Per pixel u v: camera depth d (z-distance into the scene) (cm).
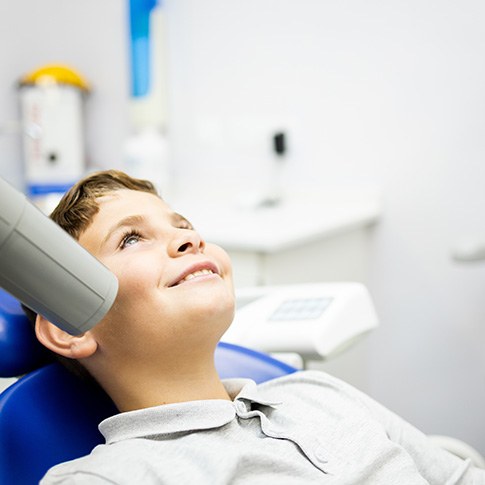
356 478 76
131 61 220
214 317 79
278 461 74
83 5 195
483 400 191
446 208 188
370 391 206
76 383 87
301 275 168
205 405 77
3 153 187
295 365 110
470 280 188
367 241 200
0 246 46
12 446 75
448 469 89
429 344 196
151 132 214
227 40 215
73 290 49
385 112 193
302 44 203
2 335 85
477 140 182
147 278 78
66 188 184
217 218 179
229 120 219
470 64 180
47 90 180
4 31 183
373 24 191
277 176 212
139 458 71
